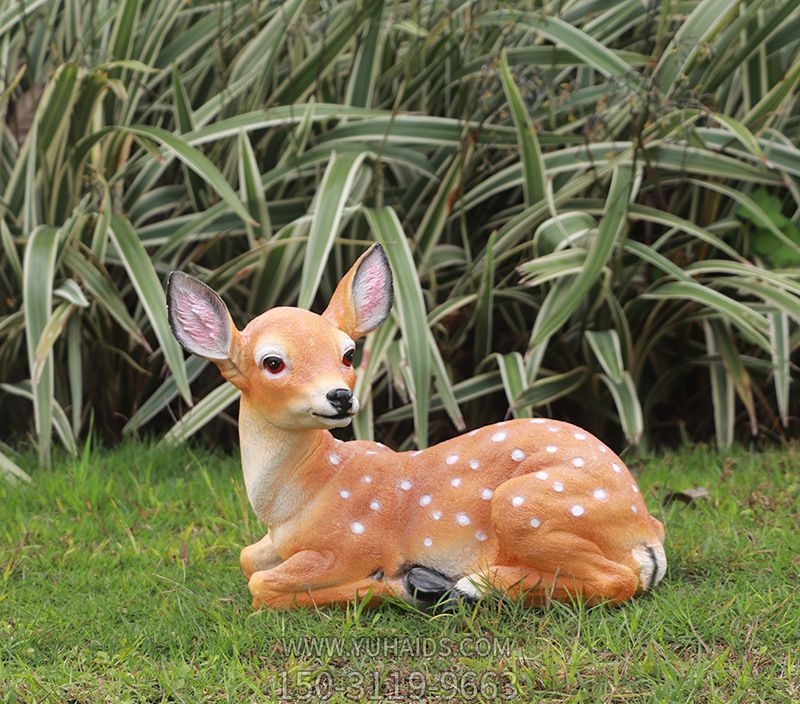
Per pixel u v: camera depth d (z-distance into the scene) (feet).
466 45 26.86
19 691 13.70
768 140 25.21
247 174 24.79
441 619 15.24
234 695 13.39
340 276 25.73
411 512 15.44
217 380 26.48
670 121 24.20
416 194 26.73
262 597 15.42
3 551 18.53
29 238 23.70
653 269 25.52
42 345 21.94
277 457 15.24
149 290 23.09
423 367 22.26
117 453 23.77
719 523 18.81
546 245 23.67
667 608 14.99
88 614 16.08
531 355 23.24
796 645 14.29
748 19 24.68
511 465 15.33
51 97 24.36
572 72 28.73
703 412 26.66
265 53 27.20
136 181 26.25
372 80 26.94
